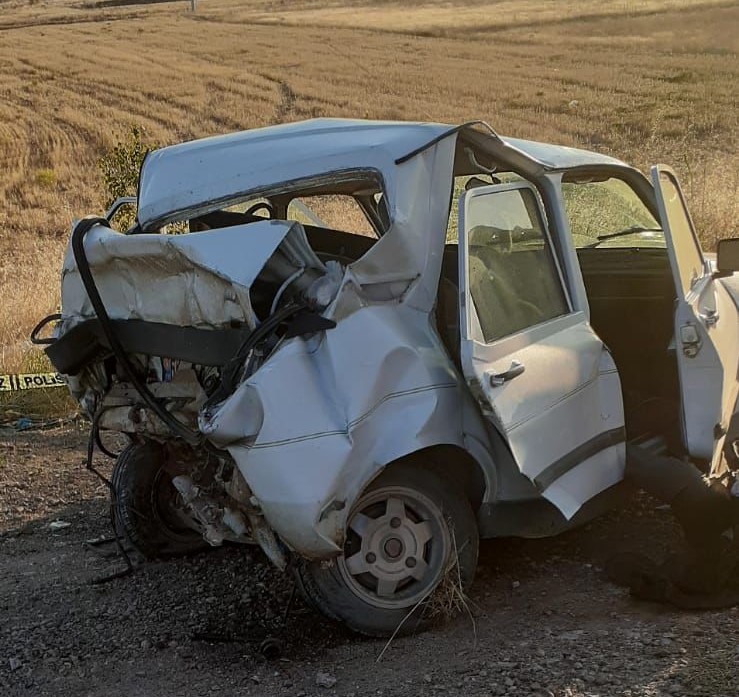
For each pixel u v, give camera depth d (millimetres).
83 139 38312
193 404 4152
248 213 5387
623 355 5461
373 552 4043
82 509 6164
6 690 3859
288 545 3793
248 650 4109
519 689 3498
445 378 4043
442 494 4086
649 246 5633
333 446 3697
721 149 25641
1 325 12008
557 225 4660
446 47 60969
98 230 4383
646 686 3434
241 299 3760
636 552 4695
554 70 47281
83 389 4602
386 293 4059
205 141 5035
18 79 55188
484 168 4785
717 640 3777
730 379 4922
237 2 116062
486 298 4129
